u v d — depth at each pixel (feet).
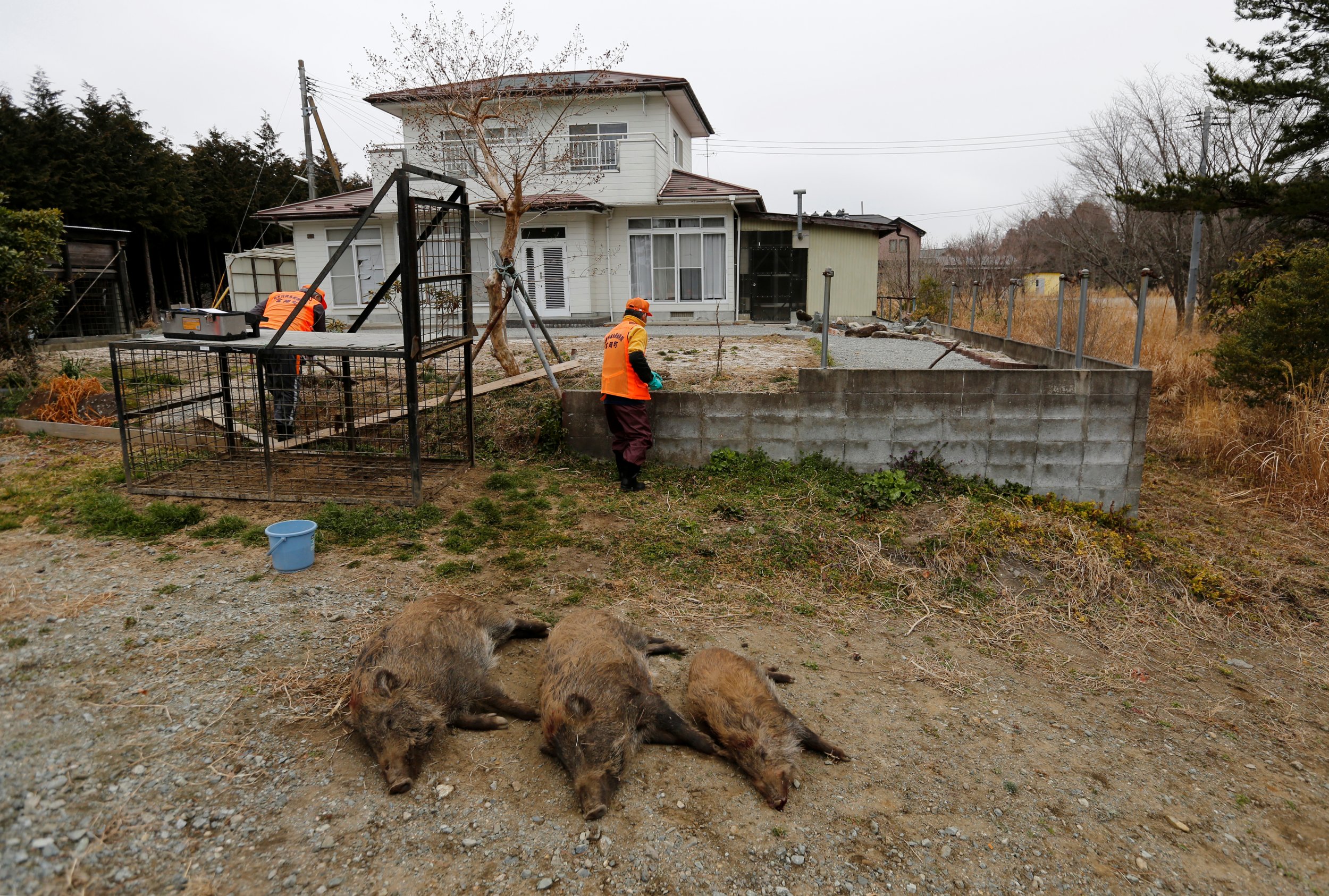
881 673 14.88
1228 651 17.39
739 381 30.48
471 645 12.80
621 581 17.56
